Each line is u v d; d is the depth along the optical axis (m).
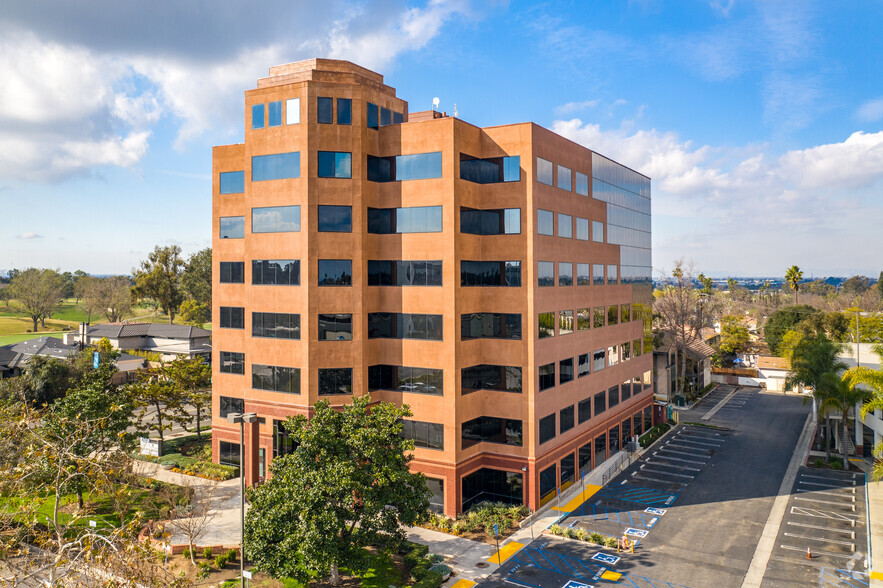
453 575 31.41
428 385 40.94
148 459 50.16
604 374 53.44
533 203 41.81
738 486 45.94
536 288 41.81
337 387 42.19
